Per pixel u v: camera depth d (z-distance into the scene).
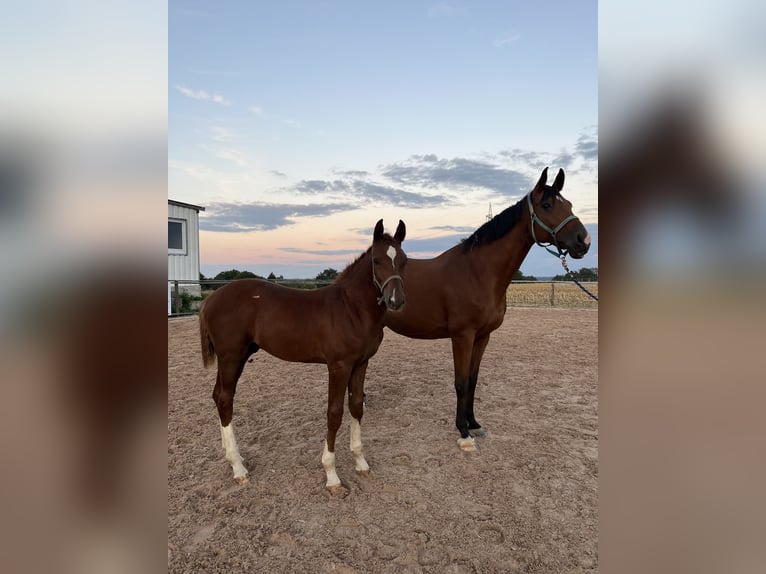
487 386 5.31
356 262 3.23
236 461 3.02
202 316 3.17
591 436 3.75
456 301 3.62
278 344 3.02
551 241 3.41
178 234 11.94
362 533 2.42
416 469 3.16
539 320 11.34
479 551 2.27
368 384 5.43
